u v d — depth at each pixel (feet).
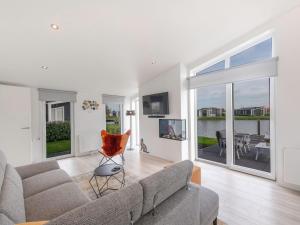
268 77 9.23
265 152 9.91
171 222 3.31
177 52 11.08
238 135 10.98
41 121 13.67
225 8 7.57
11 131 11.29
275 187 8.41
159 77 14.40
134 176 10.38
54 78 12.28
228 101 11.10
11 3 5.81
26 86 12.69
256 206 6.89
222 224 5.89
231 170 10.89
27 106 11.98
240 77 10.12
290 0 7.47
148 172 11.11
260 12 8.16
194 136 13.39
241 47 10.44
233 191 8.13
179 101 12.79
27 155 11.95
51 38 7.84
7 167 5.90
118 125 19.47
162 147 14.28
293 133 8.04
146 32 8.46
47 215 4.47
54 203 4.92
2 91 10.96
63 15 6.62
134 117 20.20
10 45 7.92
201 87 12.46
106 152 11.54
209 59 11.77
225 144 11.60
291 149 7.98
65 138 15.20
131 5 6.64
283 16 8.31
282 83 8.39
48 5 6.08
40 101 13.60
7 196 3.99
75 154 15.39
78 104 15.65
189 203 3.84
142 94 16.22
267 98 9.62
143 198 3.10
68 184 6.06
